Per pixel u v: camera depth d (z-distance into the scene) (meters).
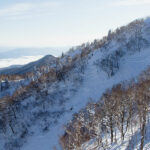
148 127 45.81
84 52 195.12
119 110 45.19
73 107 95.81
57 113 94.25
